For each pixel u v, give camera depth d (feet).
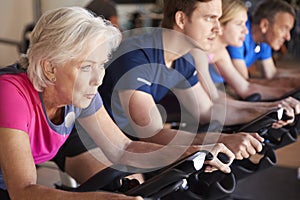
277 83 9.92
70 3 21.75
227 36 8.41
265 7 9.88
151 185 3.80
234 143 4.88
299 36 24.63
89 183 4.54
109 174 4.49
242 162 5.20
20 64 4.74
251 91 8.93
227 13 8.23
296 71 10.94
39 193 3.79
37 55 4.30
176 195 4.21
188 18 6.04
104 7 13.71
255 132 5.35
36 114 4.58
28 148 4.25
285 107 5.90
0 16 20.21
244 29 8.45
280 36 9.91
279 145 5.83
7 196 5.08
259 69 10.95
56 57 4.18
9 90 4.32
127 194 3.81
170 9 6.17
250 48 10.12
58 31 4.16
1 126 4.17
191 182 4.25
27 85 4.50
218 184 4.24
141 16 22.07
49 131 4.79
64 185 6.72
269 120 5.36
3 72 4.51
